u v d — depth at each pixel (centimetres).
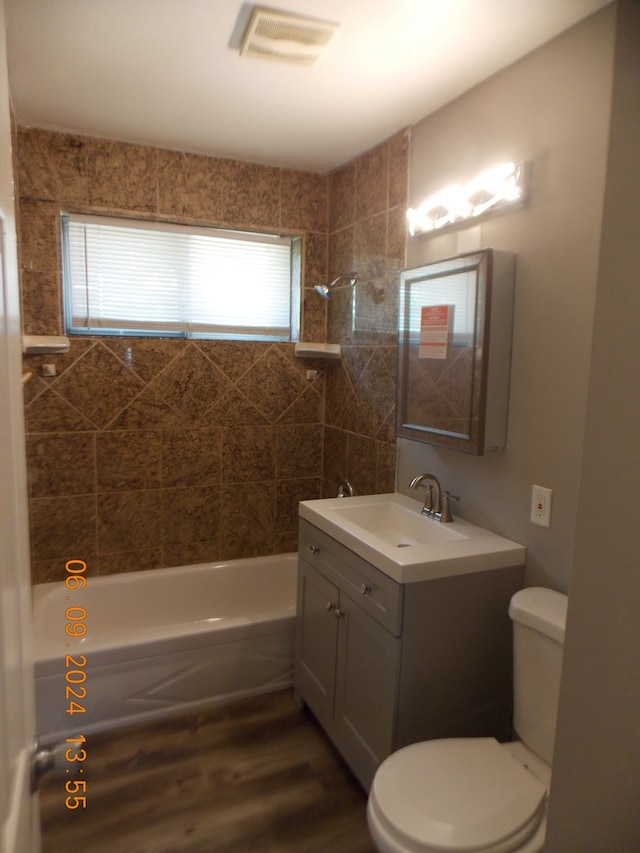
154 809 187
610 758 112
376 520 238
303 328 315
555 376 173
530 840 128
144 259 282
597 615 105
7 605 68
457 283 196
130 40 178
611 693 110
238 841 176
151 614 289
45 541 273
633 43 96
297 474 327
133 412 283
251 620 249
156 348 284
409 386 227
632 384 103
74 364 268
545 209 174
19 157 247
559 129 169
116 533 287
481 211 196
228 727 230
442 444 207
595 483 101
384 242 262
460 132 212
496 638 184
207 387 298
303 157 284
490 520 202
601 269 98
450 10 158
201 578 299
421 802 135
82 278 272
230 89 212
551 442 175
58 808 187
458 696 181
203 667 241
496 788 140
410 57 185
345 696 202
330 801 192
